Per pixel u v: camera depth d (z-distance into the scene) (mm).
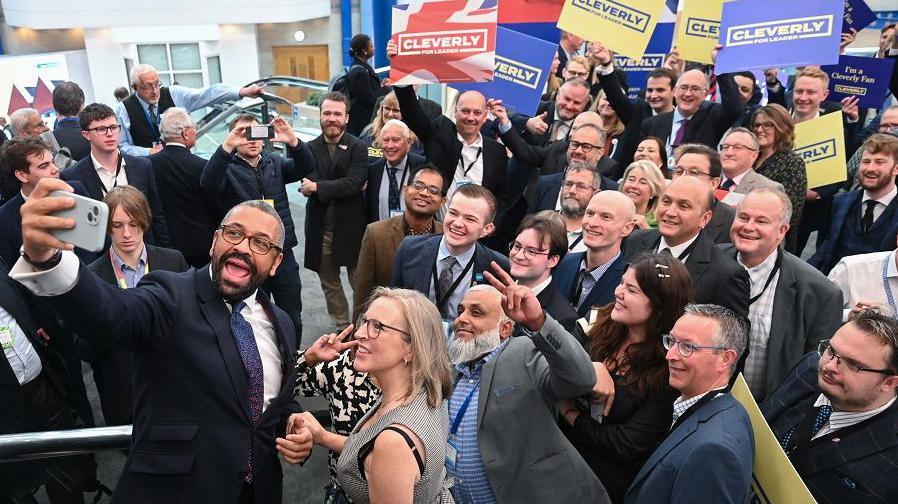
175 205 4148
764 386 2729
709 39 4816
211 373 1598
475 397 1996
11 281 2637
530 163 4637
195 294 1651
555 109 5598
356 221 4461
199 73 15242
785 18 4039
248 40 15383
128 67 14891
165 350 1584
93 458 2291
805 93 5027
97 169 3787
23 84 13195
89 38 14516
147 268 2988
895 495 1714
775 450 1642
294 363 1812
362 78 6469
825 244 4250
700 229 2779
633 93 6227
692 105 4719
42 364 2764
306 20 15773
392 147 4223
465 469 1938
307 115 7938
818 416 1950
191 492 1590
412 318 1585
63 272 1313
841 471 1802
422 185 3240
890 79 5637
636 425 1955
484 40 3748
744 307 2639
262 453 1699
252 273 1646
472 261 2951
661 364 2012
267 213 1681
